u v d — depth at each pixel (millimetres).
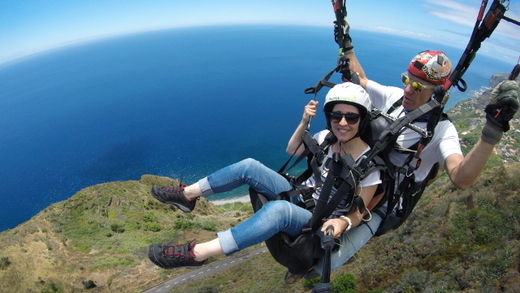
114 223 62281
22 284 41312
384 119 3203
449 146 3041
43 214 62344
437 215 26359
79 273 45469
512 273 15805
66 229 58312
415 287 19703
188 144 162125
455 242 21734
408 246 24516
